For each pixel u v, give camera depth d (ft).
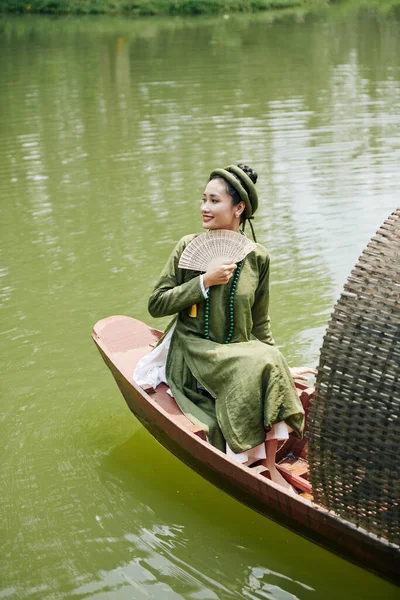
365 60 45.47
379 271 9.13
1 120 33.96
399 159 26.48
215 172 11.89
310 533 10.20
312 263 19.15
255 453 11.33
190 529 11.25
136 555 10.71
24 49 53.83
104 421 13.80
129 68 44.86
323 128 30.55
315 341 15.72
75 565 10.53
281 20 67.87
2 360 15.56
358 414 9.07
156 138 29.94
